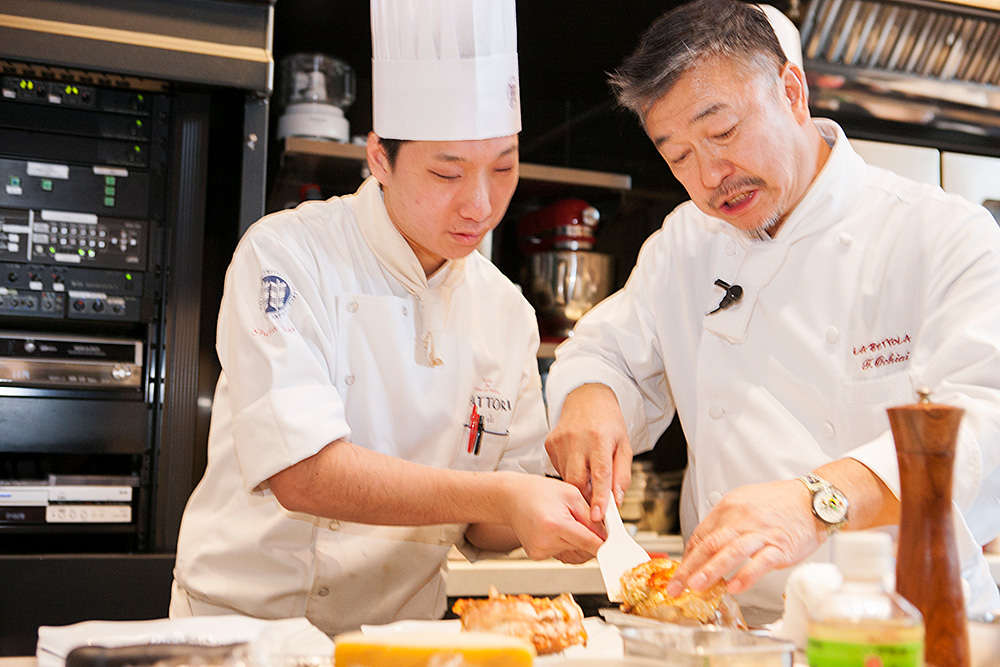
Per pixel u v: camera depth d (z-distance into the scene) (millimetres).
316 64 2299
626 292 1621
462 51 1140
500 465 1438
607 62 2590
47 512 1744
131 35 1773
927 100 2510
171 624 860
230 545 1292
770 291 1354
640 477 2416
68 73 1768
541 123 2781
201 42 1819
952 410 692
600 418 1331
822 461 1259
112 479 1792
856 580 639
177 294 1842
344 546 1325
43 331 1844
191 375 1841
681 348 1497
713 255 1469
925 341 1174
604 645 928
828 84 2438
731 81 1174
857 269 1291
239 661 739
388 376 1309
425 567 1376
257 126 1876
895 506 1004
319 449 1092
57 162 1800
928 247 1230
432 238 1220
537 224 2506
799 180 1307
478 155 1162
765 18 1239
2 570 1668
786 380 1322
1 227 1764
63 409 1783
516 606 902
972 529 1085
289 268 1234
